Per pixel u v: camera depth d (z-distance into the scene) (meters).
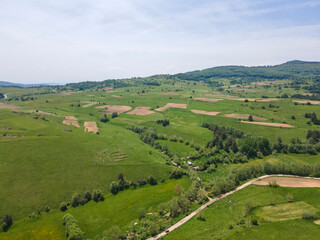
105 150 131.50
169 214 85.56
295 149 144.25
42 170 103.94
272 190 97.31
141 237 71.19
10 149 113.00
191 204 92.00
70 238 70.12
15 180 94.50
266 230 66.94
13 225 76.44
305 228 67.06
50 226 77.19
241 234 65.56
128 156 129.12
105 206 90.69
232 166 127.12
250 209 82.44
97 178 106.88
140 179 111.75
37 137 130.75
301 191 95.06
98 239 72.31
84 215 84.38
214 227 72.94
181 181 114.00
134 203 93.81
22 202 85.62
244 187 102.06
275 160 131.25
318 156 135.75
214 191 97.94
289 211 79.88
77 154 122.06
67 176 104.00
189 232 71.62
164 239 69.62
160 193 102.25
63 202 89.19
